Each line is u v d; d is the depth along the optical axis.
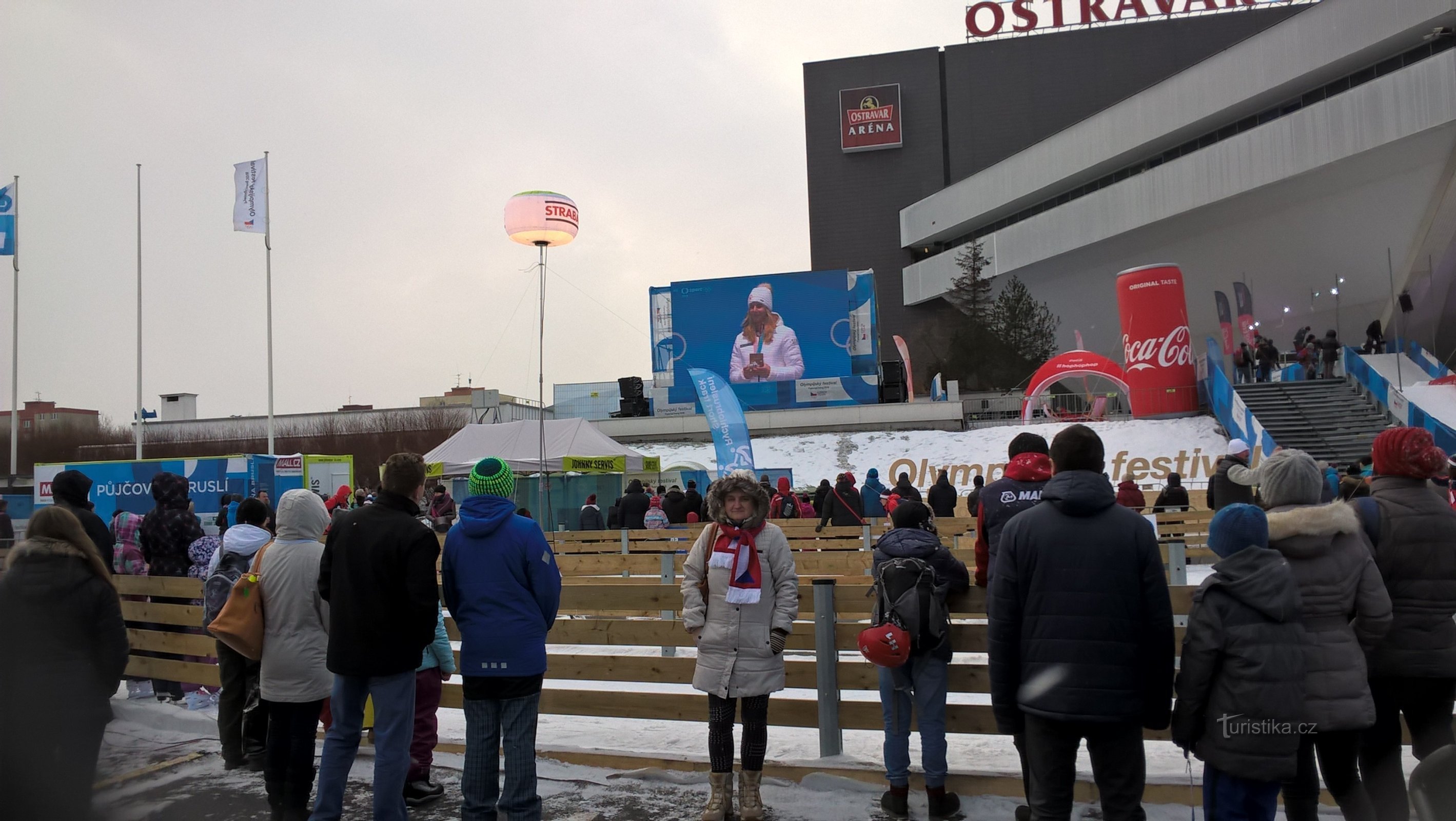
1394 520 4.09
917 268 74.88
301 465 25.55
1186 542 13.90
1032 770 3.69
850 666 5.78
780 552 4.91
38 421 34.53
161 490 8.45
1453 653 4.00
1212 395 31.47
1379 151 40.31
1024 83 77.81
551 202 12.71
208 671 7.52
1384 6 39.81
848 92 79.88
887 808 4.91
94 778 4.17
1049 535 3.65
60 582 4.07
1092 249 57.69
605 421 43.56
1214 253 51.22
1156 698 3.57
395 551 4.41
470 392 73.12
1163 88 51.09
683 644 6.16
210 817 5.16
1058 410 39.41
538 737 6.52
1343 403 29.33
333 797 4.52
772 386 44.19
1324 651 3.63
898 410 39.38
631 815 5.00
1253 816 3.51
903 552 4.80
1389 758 4.13
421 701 5.43
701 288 45.19
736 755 5.88
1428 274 41.75
